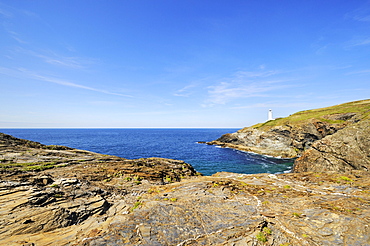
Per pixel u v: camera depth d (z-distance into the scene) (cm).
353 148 3484
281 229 1121
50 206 1170
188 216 1249
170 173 2622
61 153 2855
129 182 2031
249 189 1909
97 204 1334
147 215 1248
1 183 1306
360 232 1059
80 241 934
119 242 935
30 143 3031
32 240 903
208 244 968
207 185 2011
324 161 3781
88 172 2100
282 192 1802
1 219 962
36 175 1658
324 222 1173
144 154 6178
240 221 1194
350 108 6938
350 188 1861
